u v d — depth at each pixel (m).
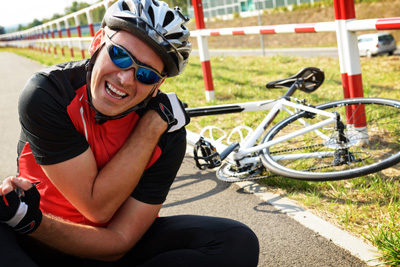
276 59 10.52
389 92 5.06
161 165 1.53
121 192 1.41
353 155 2.85
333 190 2.73
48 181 1.44
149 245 1.58
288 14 41.84
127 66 1.29
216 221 1.53
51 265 1.49
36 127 1.31
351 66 3.38
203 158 2.73
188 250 1.45
